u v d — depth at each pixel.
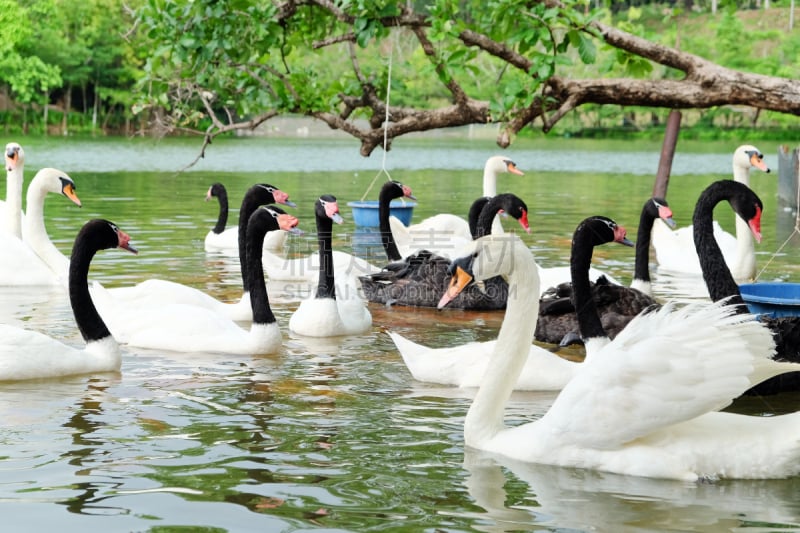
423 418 9.48
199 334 12.55
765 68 93.75
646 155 66.00
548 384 10.65
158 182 37.50
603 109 97.00
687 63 15.04
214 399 10.16
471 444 8.54
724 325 7.86
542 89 15.18
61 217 25.19
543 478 7.73
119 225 24.02
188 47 16.14
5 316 14.15
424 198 32.53
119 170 44.12
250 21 16.08
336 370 11.55
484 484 7.61
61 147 64.81
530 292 8.51
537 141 89.50
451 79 15.58
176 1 16.19
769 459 7.66
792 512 7.05
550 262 18.97
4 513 7.00
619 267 18.83
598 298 12.98
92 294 13.31
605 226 11.23
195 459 8.20
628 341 8.00
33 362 10.88
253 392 10.47
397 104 81.38
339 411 9.73
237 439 8.77
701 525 6.82
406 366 11.77
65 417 9.43
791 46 94.88
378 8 15.29
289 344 13.05
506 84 15.08
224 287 16.59
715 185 11.41
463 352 10.96
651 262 20.52
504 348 8.55
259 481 7.68
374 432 9.00
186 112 17.09
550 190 36.72
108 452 8.37
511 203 16.48
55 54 90.56
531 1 14.55
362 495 7.39
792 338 10.82
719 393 7.61
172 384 10.78
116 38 94.56
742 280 17.98
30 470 7.89
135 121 98.56
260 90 16.80
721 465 7.67
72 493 7.40
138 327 12.83
